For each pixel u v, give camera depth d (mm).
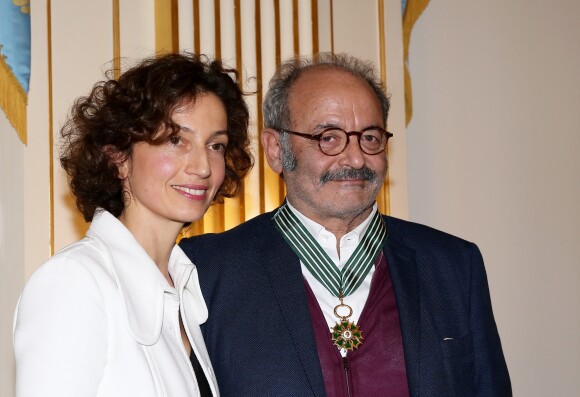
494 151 4281
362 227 2590
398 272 2555
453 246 2666
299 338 2402
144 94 1960
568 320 4332
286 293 2471
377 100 2582
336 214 2500
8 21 3312
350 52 3916
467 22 4277
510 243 4277
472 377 2523
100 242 1965
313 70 2615
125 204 2072
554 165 4352
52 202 3338
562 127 4371
